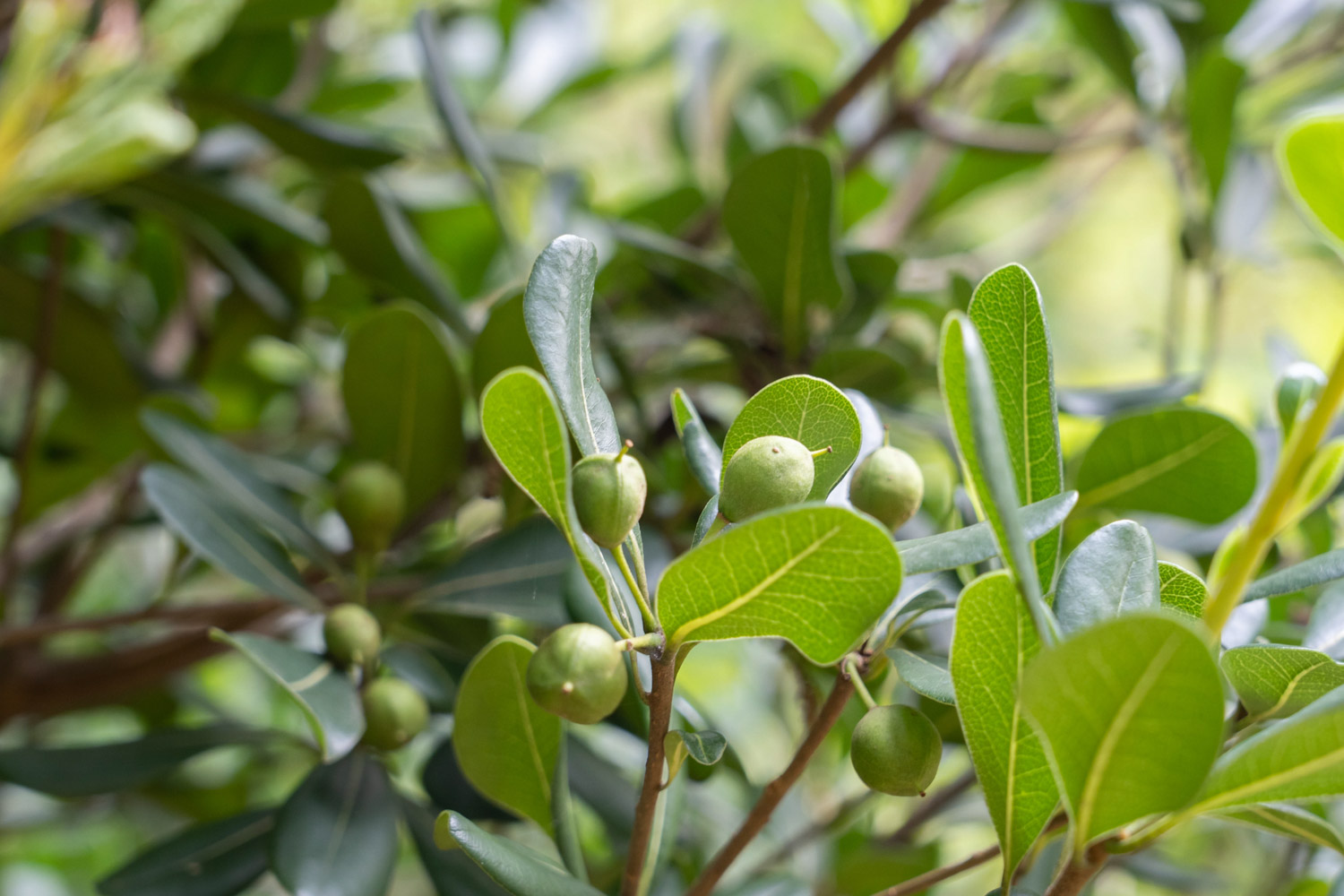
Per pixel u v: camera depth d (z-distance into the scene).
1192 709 0.45
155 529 1.11
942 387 0.47
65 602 0.93
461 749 0.55
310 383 1.18
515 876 0.50
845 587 0.47
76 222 0.79
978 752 0.49
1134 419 0.61
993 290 0.50
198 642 0.77
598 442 0.49
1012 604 0.48
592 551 0.49
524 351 0.61
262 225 0.84
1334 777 0.47
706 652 1.24
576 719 0.48
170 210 0.80
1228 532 0.65
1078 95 1.36
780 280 0.70
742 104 1.17
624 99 1.69
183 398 0.77
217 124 0.85
